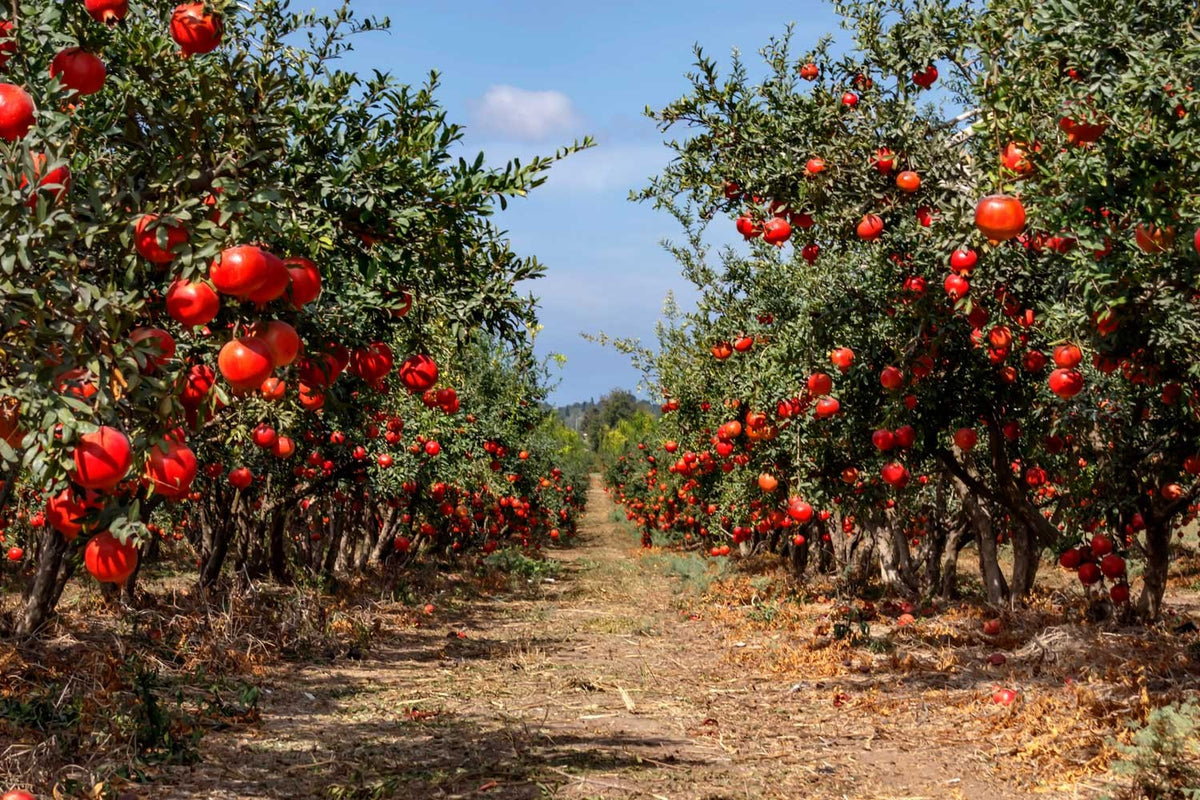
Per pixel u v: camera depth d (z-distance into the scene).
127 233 3.18
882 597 15.66
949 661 9.93
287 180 4.44
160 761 6.49
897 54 7.78
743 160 8.31
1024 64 6.02
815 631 12.45
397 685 9.87
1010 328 8.43
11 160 3.10
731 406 13.75
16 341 3.04
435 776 6.38
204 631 10.73
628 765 6.76
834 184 7.80
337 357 4.34
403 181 4.62
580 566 28.97
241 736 7.39
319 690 9.41
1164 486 9.20
